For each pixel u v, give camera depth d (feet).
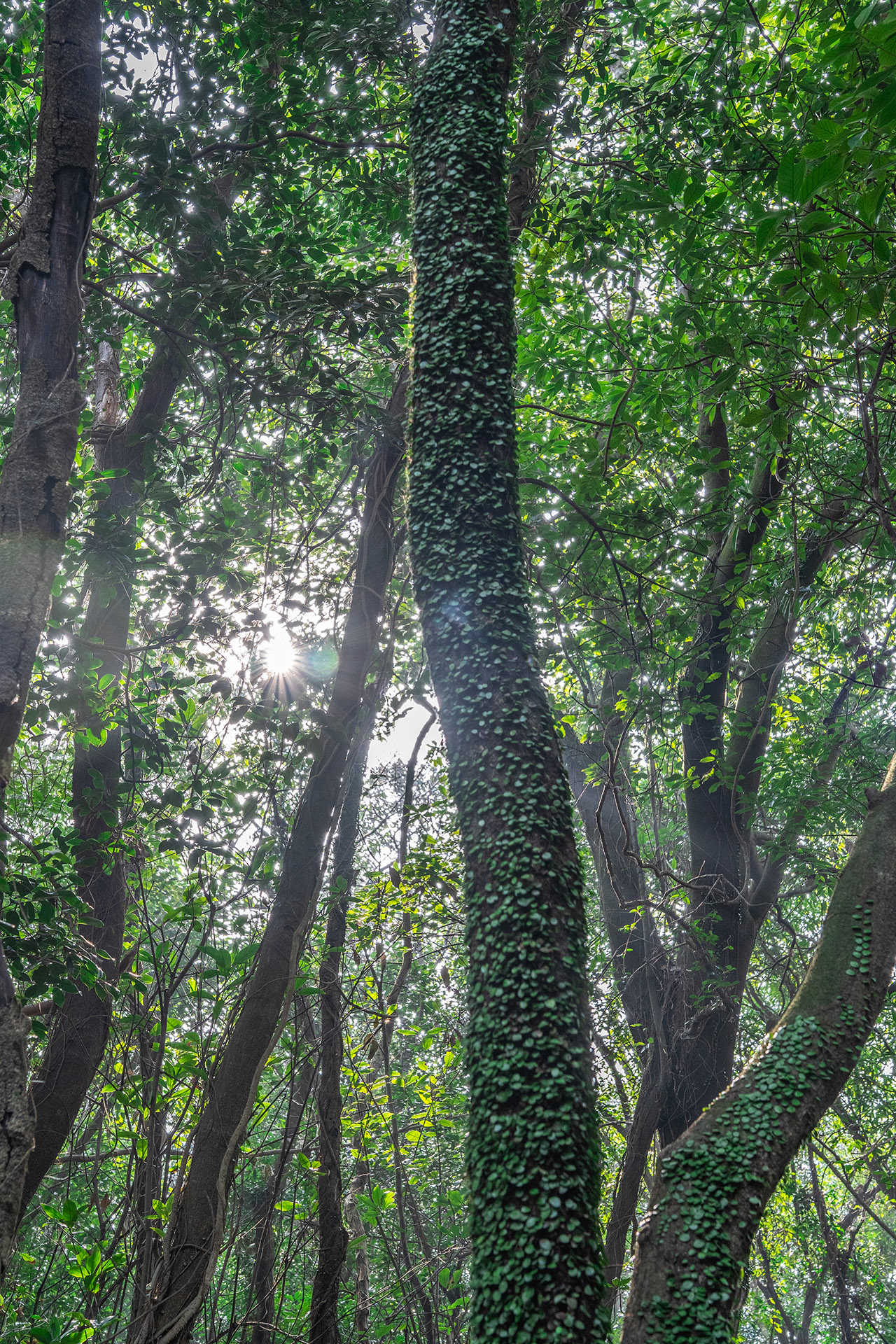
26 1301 20.53
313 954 26.73
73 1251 18.15
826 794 32.30
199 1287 17.13
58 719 23.21
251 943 21.54
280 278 24.49
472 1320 8.65
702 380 27.84
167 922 19.36
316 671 25.61
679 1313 7.89
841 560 32.71
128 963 22.22
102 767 25.02
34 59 28.30
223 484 29.04
